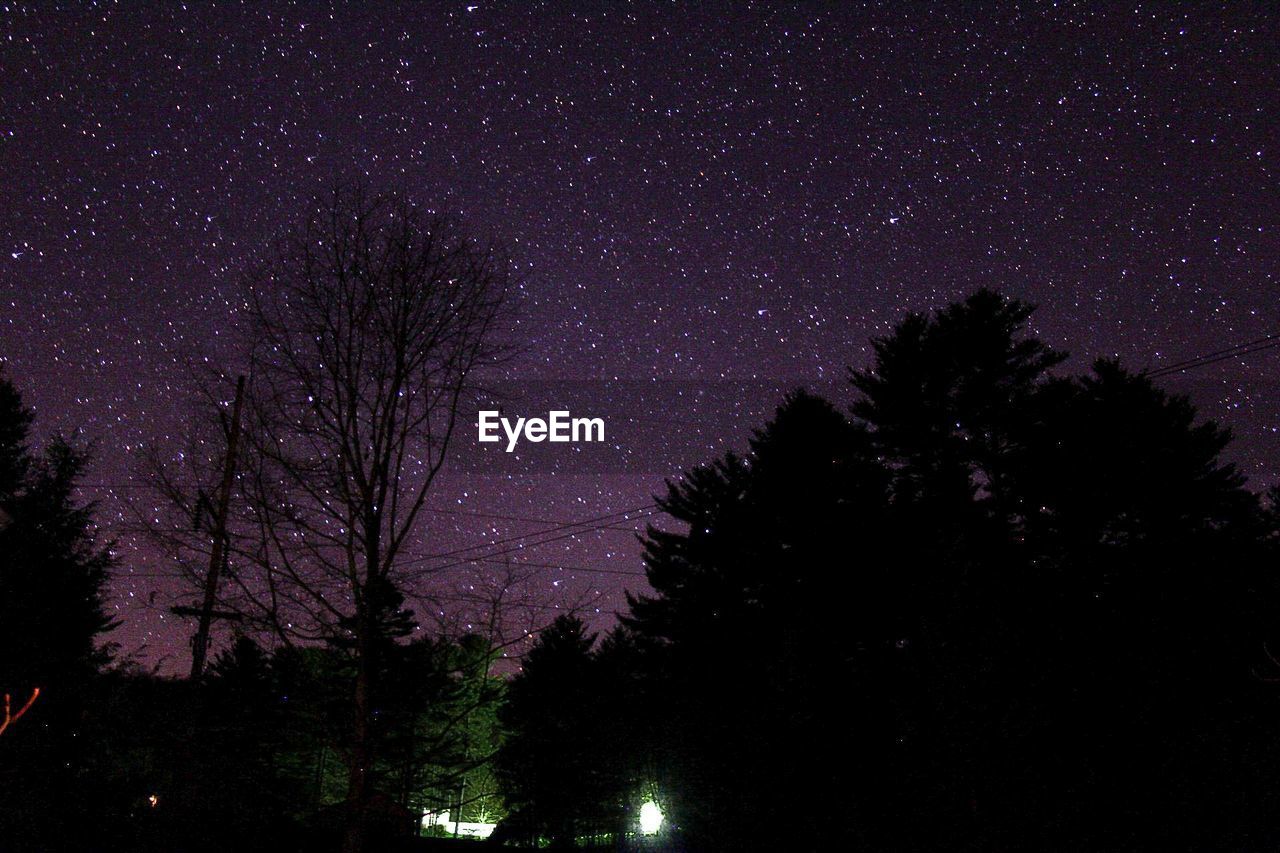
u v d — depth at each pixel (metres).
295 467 12.41
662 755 25.38
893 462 29.89
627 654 36.81
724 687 26.84
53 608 16.62
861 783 13.45
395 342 12.86
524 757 23.31
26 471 18.69
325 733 12.43
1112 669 13.29
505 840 30.16
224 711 14.24
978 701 11.79
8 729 14.99
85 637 17.17
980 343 28.78
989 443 29.39
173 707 14.30
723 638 29.28
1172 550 24.48
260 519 12.22
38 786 14.82
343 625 12.26
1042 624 14.19
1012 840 10.85
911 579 24.06
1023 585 17.80
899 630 23.84
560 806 29.22
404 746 12.64
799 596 26.48
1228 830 11.12
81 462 19.11
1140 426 27.12
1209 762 11.63
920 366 29.19
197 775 14.02
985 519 26.55
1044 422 28.56
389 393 12.77
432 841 24.33
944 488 27.08
